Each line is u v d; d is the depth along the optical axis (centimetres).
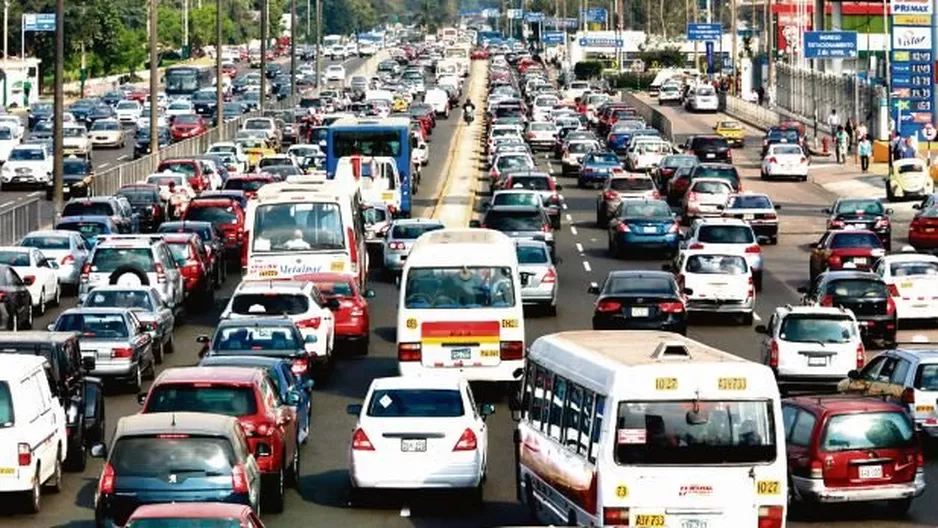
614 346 2955
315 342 4862
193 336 5862
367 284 7025
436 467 3359
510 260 4544
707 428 2672
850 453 3247
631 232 7706
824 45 15588
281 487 3359
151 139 11375
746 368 2683
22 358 3481
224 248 7456
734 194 8644
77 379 3831
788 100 18050
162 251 6056
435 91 18525
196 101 17625
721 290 5884
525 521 3278
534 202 8000
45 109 16375
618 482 2666
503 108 16600
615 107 16150
